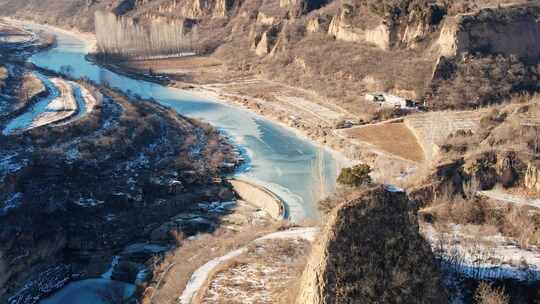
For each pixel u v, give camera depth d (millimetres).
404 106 103000
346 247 30000
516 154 54781
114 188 74000
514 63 108938
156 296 46625
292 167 85312
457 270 36906
